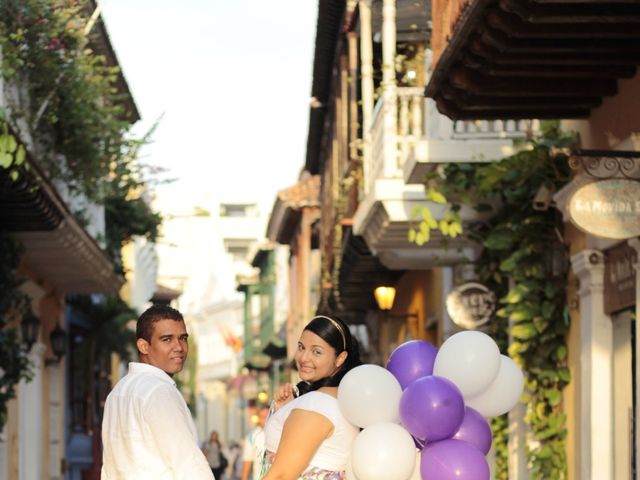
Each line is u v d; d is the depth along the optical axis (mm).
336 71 21891
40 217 15570
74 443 26844
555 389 12398
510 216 12891
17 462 19141
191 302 100812
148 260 49562
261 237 95938
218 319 95375
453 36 9047
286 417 6672
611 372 11102
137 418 6934
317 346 6719
